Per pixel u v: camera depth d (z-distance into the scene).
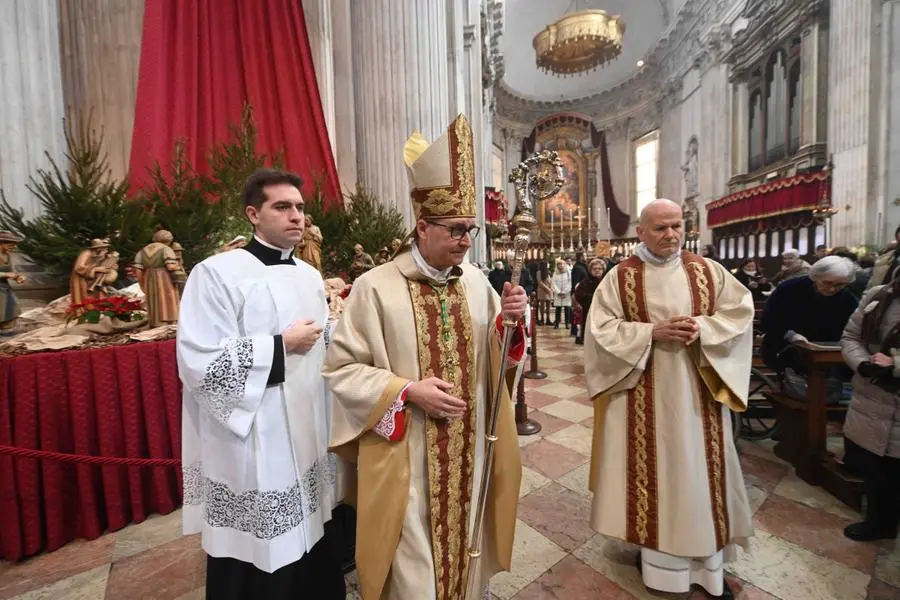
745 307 1.87
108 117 4.81
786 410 3.19
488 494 1.55
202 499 1.45
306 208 5.58
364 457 1.33
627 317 2.05
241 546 1.38
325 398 1.59
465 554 1.44
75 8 4.84
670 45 17.89
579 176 22.66
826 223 9.33
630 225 21.17
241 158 4.65
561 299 9.91
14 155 3.44
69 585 2.01
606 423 2.05
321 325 1.62
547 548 2.27
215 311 1.38
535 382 5.42
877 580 1.98
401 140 6.67
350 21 7.17
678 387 1.86
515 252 1.37
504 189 23.02
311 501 1.48
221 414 1.31
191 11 5.25
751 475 2.99
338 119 7.16
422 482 1.37
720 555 1.86
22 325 2.78
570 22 17.08
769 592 1.93
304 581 1.51
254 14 6.04
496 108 21.81
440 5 6.98
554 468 3.17
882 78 8.34
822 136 10.02
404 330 1.36
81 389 2.30
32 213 3.49
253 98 5.96
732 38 13.73
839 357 2.73
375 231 5.84
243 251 1.51
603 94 22.30
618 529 1.95
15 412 2.17
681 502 1.81
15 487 2.17
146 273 2.80
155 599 1.92
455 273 1.50
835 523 2.42
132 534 2.41
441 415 1.27
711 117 15.02
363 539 1.30
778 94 11.66
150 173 4.27
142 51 4.66
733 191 13.65
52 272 3.36
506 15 21.19
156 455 2.53
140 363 2.47
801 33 10.58
